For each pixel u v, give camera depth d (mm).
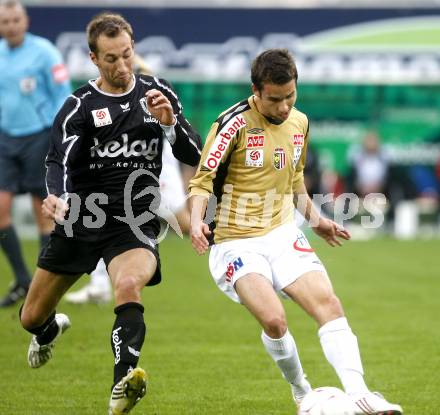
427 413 22500
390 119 73188
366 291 44281
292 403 23547
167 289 44750
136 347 19828
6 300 37688
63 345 30703
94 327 33719
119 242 21578
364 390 19344
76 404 23328
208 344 31266
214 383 25750
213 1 73125
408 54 73000
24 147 37156
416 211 74000
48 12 72688
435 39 72812
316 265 21312
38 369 27297
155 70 72875
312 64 73250
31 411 22609
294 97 20688
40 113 37125
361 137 73062
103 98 21359
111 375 26578
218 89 72875
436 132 73125
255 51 73250
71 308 37969
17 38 37000
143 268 20766
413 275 50438
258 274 20953
